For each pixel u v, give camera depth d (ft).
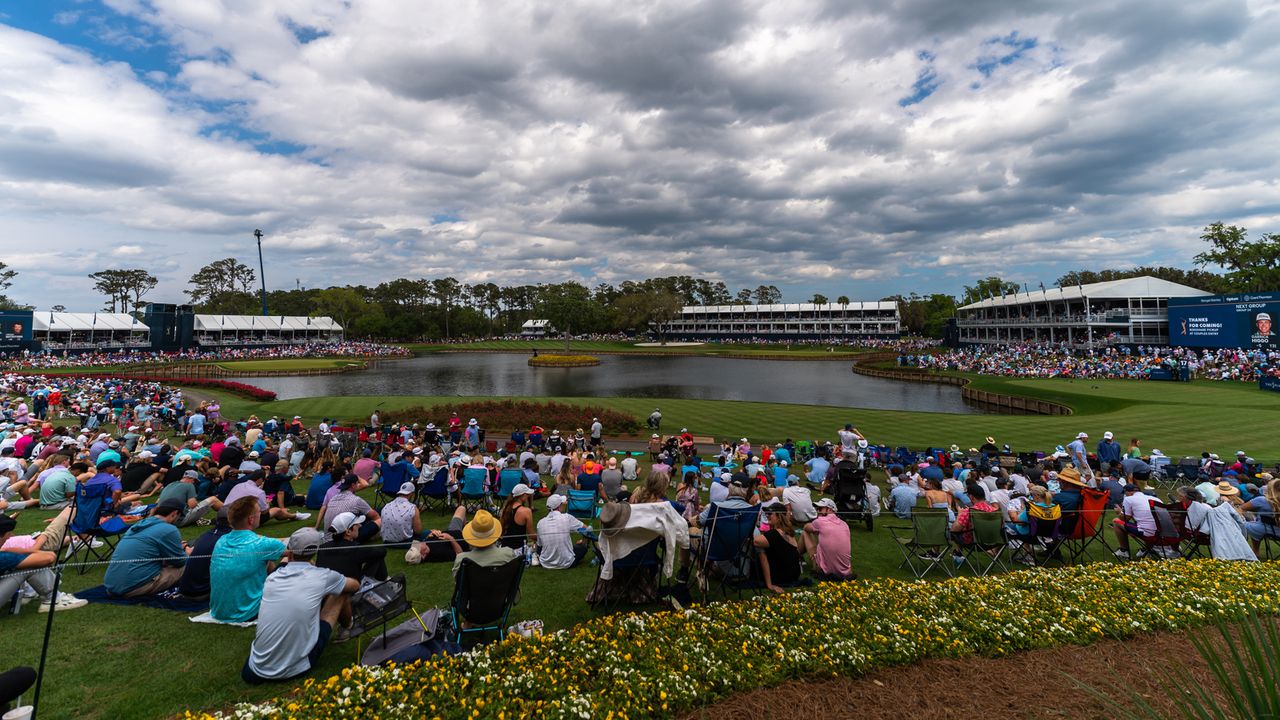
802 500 36.68
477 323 610.24
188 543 33.60
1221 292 273.95
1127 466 60.49
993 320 361.30
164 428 97.09
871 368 274.36
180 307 384.88
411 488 35.19
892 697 18.72
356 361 330.13
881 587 26.96
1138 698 11.03
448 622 22.68
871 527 41.65
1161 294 272.31
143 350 361.30
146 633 22.67
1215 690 18.60
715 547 26.99
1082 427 103.55
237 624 23.61
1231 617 23.53
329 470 45.37
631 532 25.00
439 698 17.20
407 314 558.97
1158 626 23.72
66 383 152.66
